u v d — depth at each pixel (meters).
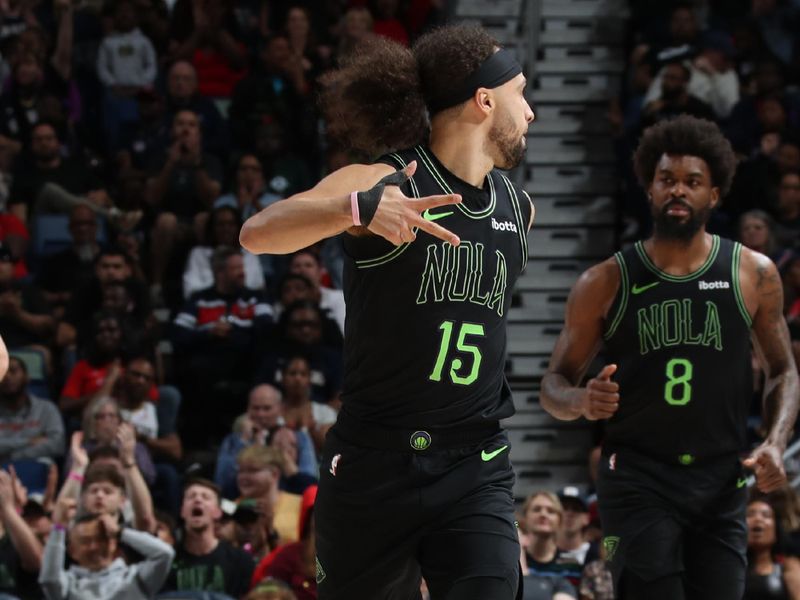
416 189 6.26
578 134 21.05
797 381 8.53
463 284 6.26
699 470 8.34
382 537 6.34
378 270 6.18
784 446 8.31
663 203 8.37
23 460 16.52
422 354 6.22
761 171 20.88
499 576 6.11
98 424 15.98
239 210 21.28
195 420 18.69
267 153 22.47
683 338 8.34
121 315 18.05
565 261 19.98
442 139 6.41
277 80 23.50
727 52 23.30
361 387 6.36
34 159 22.09
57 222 21.36
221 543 13.63
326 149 22.77
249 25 26.30
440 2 24.95
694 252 8.45
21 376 16.84
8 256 19.34
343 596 6.54
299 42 23.92
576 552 14.48
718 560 8.28
